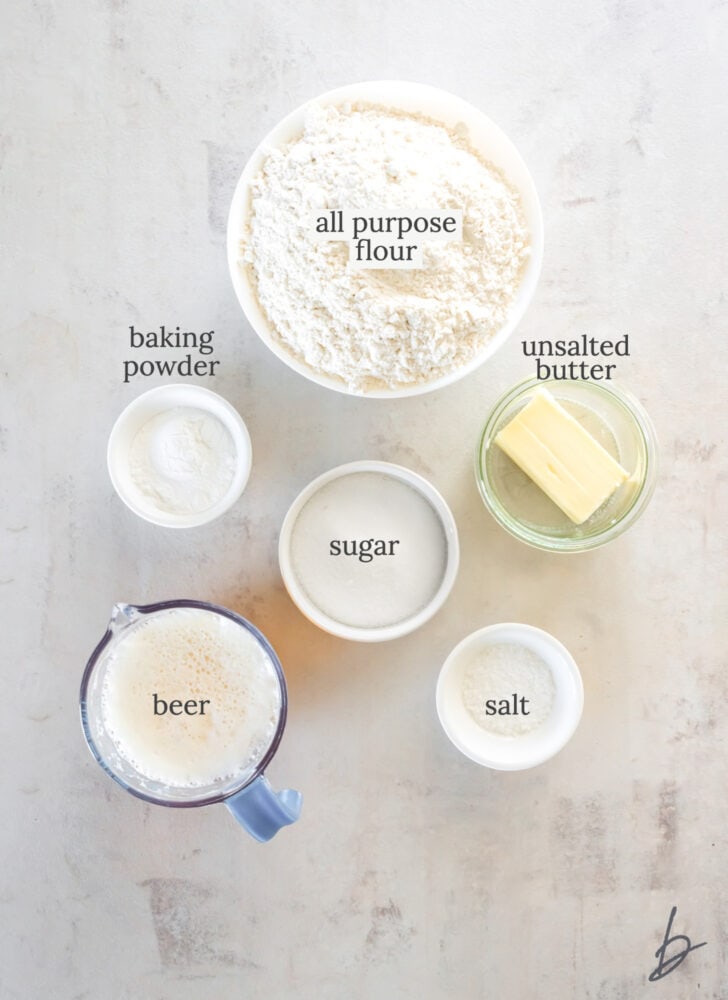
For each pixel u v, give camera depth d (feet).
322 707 1.43
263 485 1.42
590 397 1.36
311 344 1.26
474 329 1.25
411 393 1.28
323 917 1.44
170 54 1.40
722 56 1.40
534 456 1.31
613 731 1.43
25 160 1.42
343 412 1.42
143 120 1.41
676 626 1.43
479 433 1.41
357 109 1.27
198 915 1.44
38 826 1.45
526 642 1.37
